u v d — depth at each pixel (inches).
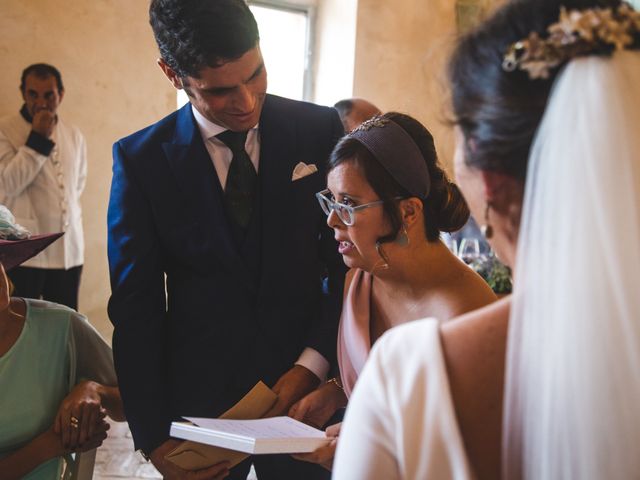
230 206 79.3
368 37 230.1
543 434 28.3
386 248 64.1
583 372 27.7
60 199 179.2
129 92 211.0
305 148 81.3
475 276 65.8
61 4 201.2
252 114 75.2
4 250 77.4
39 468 79.5
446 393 30.3
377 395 31.6
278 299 79.8
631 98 28.7
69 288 183.6
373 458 31.4
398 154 62.6
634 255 27.7
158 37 73.0
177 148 79.0
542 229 28.8
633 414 27.6
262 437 60.4
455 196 65.3
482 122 30.9
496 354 30.7
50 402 80.9
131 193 78.4
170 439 77.4
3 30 196.1
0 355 78.3
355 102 117.6
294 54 247.6
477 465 30.3
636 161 28.2
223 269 78.7
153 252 78.9
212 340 78.6
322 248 83.7
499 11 32.0
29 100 171.8
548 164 28.7
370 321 71.1
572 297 27.9
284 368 80.4
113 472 144.9
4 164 169.6
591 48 29.0
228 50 69.4
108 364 85.6
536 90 29.7
